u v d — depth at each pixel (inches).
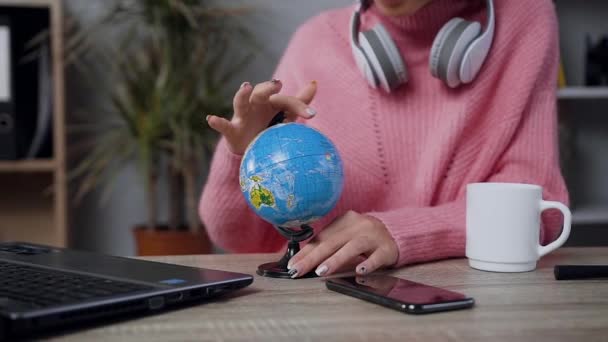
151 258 36.8
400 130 49.2
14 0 80.7
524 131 46.1
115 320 22.8
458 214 37.5
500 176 45.2
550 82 47.6
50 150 85.2
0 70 80.5
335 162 30.4
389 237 33.8
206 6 93.6
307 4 98.1
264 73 97.5
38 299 21.5
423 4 46.2
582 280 30.4
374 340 20.5
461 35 42.6
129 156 88.8
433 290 26.3
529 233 32.2
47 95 83.2
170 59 85.2
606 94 83.7
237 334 21.1
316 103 51.5
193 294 24.6
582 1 95.3
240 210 42.7
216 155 42.2
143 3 87.8
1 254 32.0
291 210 29.8
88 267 28.0
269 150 29.8
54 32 82.3
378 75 45.8
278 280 30.4
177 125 83.4
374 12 50.3
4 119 80.7
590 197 96.9
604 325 22.2
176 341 20.3
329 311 24.2
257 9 96.3
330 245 32.0
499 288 28.5
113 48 92.8
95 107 94.7
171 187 88.8
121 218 96.7
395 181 49.6
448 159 47.0
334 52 52.6
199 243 85.7
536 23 47.7
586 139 96.3
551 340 20.5
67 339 20.5
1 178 91.7
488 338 20.7
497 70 46.6
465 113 46.6
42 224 92.7
